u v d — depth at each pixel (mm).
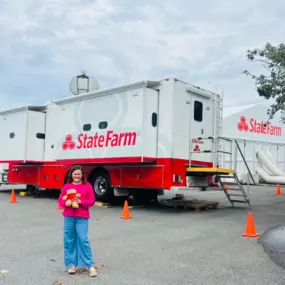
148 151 10359
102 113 11430
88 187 4980
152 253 6062
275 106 10367
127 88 10719
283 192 17828
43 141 14344
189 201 11766
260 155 23688
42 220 9156
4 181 15312
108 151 11094
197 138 11203
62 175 13227
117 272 5055
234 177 11602
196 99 11258
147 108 10383
